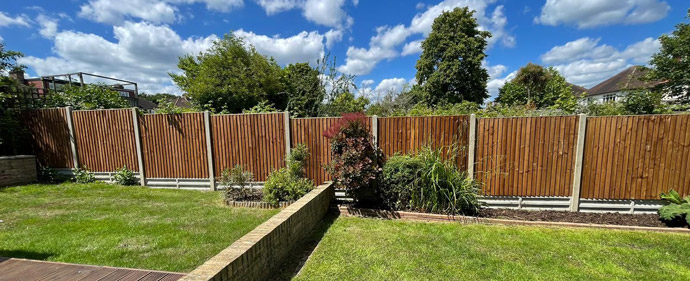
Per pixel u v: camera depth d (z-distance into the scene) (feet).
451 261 10.16
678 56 36.27
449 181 15.40
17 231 12.53
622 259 10.41
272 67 43.47
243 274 7.27
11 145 23.04
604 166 15.48
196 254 10.48
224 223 13.92
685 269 9.72
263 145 20.01
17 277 7.61
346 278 8.92
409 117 17.20
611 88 87.61
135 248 10.93
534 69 75.00
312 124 19.02
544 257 10.54
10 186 21.30
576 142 15.57
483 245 11.60
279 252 9.82
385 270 9.45
